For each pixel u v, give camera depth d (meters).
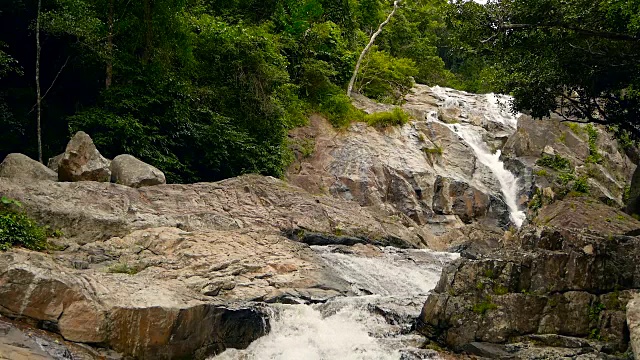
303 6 28.20
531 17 12.98
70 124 16.41
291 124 24.73
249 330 10.28
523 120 28.38
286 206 17.41
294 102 25.61
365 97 31.02
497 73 14.93
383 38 39.00
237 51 21.42
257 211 16.55
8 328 8.06
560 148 27.36
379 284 13.88
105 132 16.88
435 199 23.89
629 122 17.48
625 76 14.45
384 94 33.22
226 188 17.05
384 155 24.72
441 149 26.89
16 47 18.05
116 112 17.20
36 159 17.30
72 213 12.47
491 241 20.03
